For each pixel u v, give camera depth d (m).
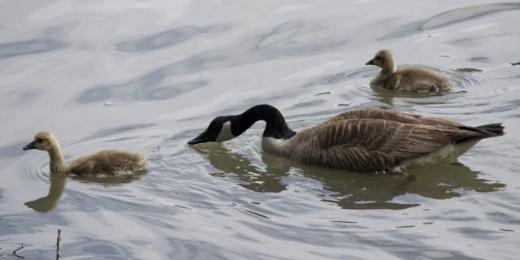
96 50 20.31
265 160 15.81
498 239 12.03
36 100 17.98
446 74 18.95
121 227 12.95
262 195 13.97
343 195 13.88
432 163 14.58
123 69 19.47
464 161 14.74
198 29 21.50
